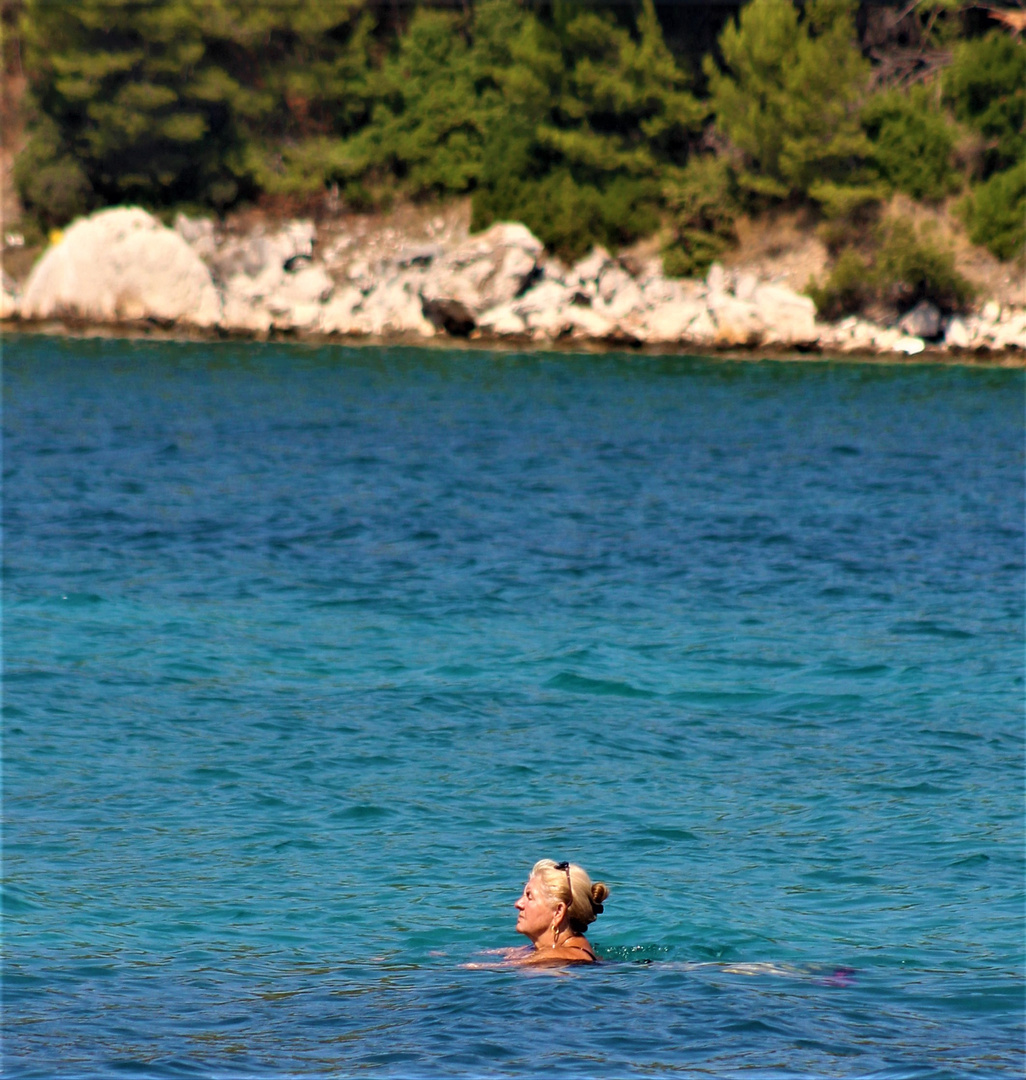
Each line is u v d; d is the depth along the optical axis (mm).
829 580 69438
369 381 163250
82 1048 22781
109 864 32750
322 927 29281
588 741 43438
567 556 75062
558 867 28500
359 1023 23984
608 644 55906
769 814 36938
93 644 54250
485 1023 24000
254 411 139750
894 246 190750
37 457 108375
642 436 126812
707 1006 24812
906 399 153000
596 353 193000
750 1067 21938
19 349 181250
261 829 35438
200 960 27344
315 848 34219
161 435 122812
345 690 48875
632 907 30406
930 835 35281
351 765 40750
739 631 58562
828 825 36031
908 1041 23125
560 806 37531
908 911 30281
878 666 52844
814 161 198875
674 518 87562
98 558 71750
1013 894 31234
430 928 29328
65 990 25594
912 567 72875
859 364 184375
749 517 88125
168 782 38969
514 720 45625
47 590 63656
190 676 50125
